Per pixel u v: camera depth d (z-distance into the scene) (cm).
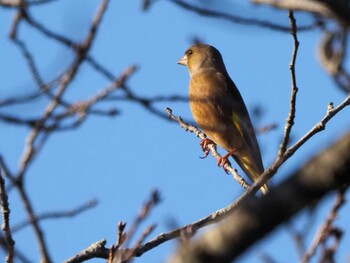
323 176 378
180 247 401
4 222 824
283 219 385
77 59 837
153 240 955
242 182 1205
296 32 796
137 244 730
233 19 756
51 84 826
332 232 688
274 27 772
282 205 383
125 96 826
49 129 820
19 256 834
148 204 720
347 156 374
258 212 386
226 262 392
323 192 380
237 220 390
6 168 836
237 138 1631
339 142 380
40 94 814
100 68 839
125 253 730
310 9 525
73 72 834
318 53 861
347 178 377
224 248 392
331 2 415
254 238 389
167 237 959
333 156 378
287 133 946
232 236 390
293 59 902
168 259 404
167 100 833
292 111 938
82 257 952
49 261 846
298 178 383
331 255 680
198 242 397
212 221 1007
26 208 846
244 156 1630
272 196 386
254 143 1622
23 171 838
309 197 381
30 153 832
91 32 857
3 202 825
